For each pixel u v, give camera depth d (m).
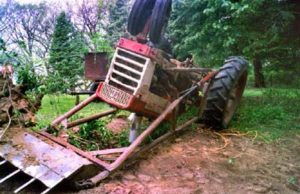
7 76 3.23
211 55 6.15
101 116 3.77
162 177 2.87
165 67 3.42
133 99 3.16
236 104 4.55
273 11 5.67
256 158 3.43
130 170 2.95
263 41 5.77
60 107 5.14
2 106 3.06
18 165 2.48
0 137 2.78
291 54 6.55
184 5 5.96
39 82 3.72
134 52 3.21
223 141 3.87
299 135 4.20
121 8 8.98
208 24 5.85
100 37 6.27
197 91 4.16
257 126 4.49
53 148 2.68
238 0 5.64
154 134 3.84
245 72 4.46
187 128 4.19
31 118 3.20
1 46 3.40
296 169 3.21
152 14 3.20
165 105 3.59
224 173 3.03
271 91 6.78
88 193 2.48
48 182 2.32
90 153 2.89
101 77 5.79
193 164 3.17
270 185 2.85
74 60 5.77
